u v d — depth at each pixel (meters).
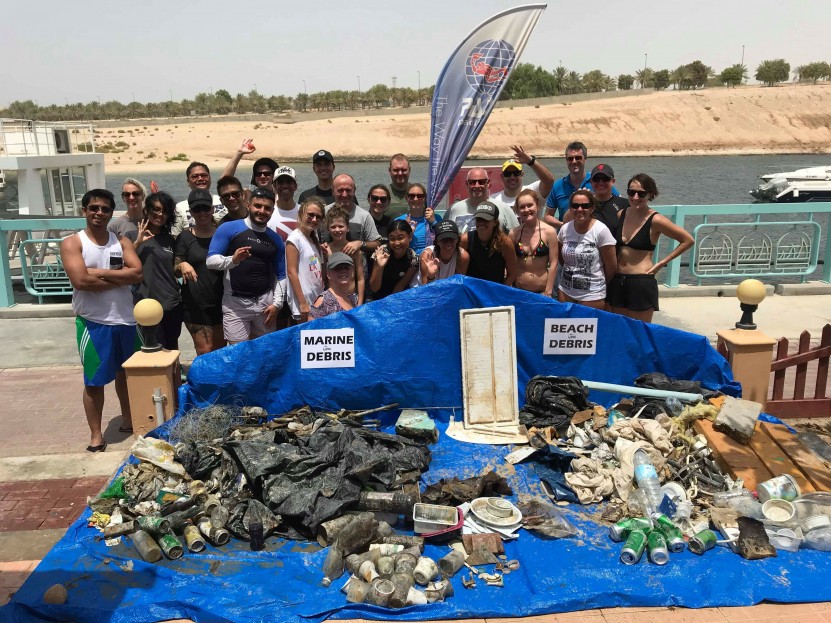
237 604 3.69
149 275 6.47
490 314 5.77
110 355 5.86
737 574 3.88
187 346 8.91
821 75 135.00
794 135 95.25
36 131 16.72
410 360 5.75
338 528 4.22
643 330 6.00
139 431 5.68
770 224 11.22
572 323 5.90
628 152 90.81
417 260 6.44
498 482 4.77
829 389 7.04
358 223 6.82
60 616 3.63
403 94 145.00
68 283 10.71
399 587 3.73
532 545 4.20
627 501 4.57
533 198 6.40
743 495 4.54
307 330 5.68
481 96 7.56
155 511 4.45
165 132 104.56
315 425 5.31
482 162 79.06
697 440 5.17
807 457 4.94
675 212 11.09
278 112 144.38
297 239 6.20
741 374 6.09
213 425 5.28
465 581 3.87
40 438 6.22
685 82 138.75
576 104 109.31
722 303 10.50
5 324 10.05
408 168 7.77
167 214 6.61
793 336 8.88
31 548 4.49
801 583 3.83
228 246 6.23
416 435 5.45
